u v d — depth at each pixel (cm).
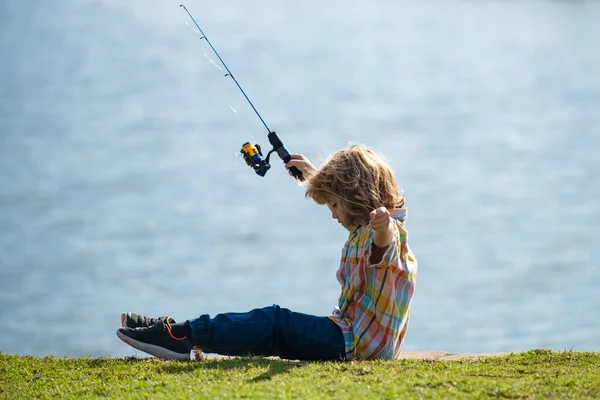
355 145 1725
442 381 1445
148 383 1522
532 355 1752
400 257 1648
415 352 1895
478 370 1576
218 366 1608
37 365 1748
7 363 1773
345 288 1666
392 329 1644
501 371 1570
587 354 1755
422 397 1364
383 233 1550
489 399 1362
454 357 1805
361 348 1641
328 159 1709
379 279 1627
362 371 1523
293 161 1880
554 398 1364
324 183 1680
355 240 1652
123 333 1689
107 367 1681
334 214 1711
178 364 1641
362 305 1647
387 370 1535
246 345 1661
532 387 1420
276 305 1683
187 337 1669
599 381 1465
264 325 1648
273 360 1655
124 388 1512
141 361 1706
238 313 1681
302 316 1655
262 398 1369
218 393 1405
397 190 1712
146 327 1705
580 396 1374
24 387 1595
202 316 1684
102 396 1491
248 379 1497
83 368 1698
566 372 1568
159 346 1683
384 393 1383
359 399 1348
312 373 1523
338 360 1648
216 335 1655
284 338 1653
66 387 1569
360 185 1655
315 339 1634
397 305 1645
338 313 1698
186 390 1458
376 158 1700
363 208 1655
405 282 1652
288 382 1462
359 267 1625
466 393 1388
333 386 1426
